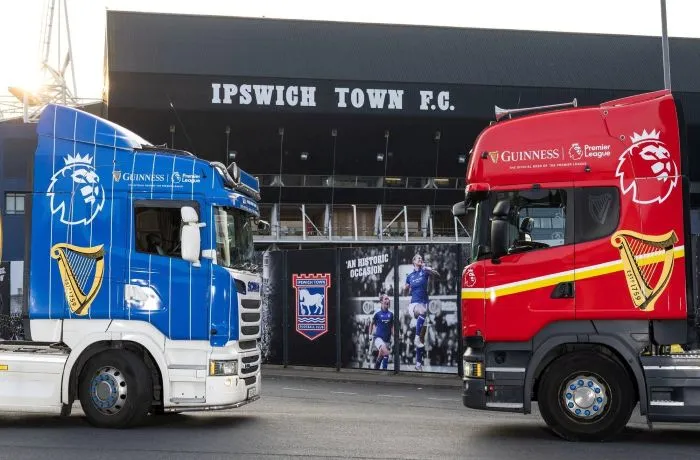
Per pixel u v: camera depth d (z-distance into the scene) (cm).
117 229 1059
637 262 952
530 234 982
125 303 1045
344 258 2214
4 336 1064
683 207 953
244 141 5900
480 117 5956
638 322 951
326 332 2245
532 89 5984
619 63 6181
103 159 1073
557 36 6331
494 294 983
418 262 2039
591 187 973
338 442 930
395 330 2075
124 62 5675
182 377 1031
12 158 1091
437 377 2002
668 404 935
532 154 992
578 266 965
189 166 1068
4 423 1088
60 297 1053
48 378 1035
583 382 959
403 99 5909
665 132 966
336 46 6072
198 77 5712
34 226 1070
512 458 836
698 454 876
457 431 1044
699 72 6116
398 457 831
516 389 973
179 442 927
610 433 951
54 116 1088
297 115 5822
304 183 6191
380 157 6062
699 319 948
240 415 1230
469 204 1048
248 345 1105
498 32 6325
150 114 5709
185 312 1041
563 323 966
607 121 980
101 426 1038
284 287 2361
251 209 1145
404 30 6269
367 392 1756
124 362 1035
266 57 5916
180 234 1055
